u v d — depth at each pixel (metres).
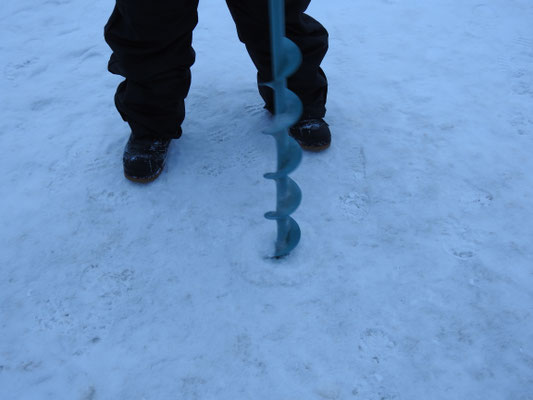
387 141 1.91
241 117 2.05
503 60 2.32
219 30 2.63
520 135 1.92
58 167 1.84
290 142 1.28
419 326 1.33
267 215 1.35
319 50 1.66
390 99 2.12
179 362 1.28
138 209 1.68
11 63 2.43
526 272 1.46
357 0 2.85
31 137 1.98
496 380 1.23
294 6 1.51
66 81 2.30
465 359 1.27
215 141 1.94
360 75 2.26
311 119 1.81
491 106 2.06
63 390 1.24
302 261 1.48
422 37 2.52
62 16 2.82
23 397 1.23
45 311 1.40
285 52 1.09
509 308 1.37
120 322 1.37
